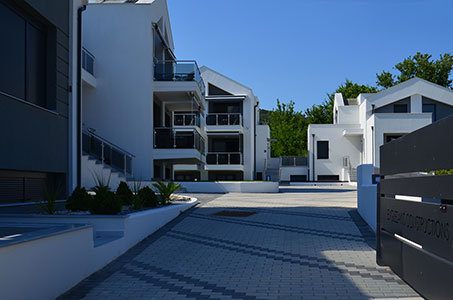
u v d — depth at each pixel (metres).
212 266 5.63
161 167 22.28
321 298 4.26
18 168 7.49
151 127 18.88
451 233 3.23
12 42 7.78
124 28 19.08
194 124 20.55
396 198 4.93
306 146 57.25
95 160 14.19
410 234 4.22
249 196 18.78
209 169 33.91
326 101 62.28
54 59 8.98
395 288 4.56
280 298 4.27
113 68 19.00
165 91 19.23
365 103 35.34
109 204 6.77
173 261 5.92
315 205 13.97
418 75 52.16
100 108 18.91
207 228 8.87
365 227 9.06
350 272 5.28
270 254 6.38
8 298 3.46
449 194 3.26
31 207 7.67
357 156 37.31
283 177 39.59
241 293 4.44
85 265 4.99
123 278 5.02
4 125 7.10
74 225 4.97
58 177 9.38
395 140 4.75
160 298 4.27
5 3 7.57
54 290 4.21
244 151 35.53
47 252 4.09
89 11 19.17
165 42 21.69
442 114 35.28
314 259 6.03
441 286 3.45
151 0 19.95
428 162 3.73
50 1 8.76
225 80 36.16
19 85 7.97
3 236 4.25
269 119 62.84
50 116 8.70
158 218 8.73
